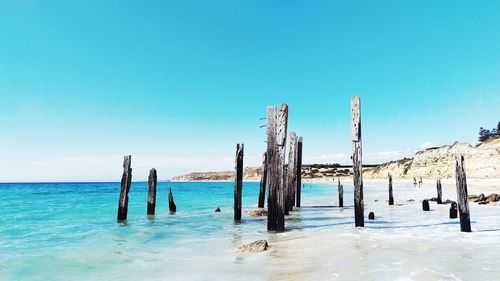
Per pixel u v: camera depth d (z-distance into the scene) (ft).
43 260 35.83
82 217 75.25
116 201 128.88
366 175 378.94
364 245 36.29
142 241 46.21
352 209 83.66
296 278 25.90
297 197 87.56
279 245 39.09
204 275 28.25
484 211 69.00
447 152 273.33
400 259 30.07
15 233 53.62
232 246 41.06
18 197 157.58
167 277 28.45
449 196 119.14
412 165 301.84
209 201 126.00
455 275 25.08
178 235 50.49
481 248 34.19
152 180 72.49
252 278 26.73
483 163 224.33
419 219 59.11
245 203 116.16
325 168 541.75
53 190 257.75
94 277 29.48
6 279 29.32
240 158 62.80
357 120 45.75
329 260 30.83
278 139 47.75
